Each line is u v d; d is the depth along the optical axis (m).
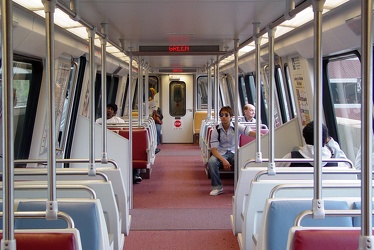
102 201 3.84
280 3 3.88
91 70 3.92
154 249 4.71
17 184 3.49
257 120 4.30
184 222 5.69
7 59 1.85
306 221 2.88
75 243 2.34
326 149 4.71
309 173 4.04
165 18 4.64
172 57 9.76
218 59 8.32
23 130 5.30
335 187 3.34
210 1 3.80
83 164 6.39
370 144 1.79
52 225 2.92
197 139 15.30
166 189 7.86
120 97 12.23
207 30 5.50
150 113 15.39
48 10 2.47
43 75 5.20
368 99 1.77
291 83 6.38
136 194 7.44
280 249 2.87
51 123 2.43
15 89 4.94
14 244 1.91
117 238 3.88
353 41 4.18
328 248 2.23
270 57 3.71
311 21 4.46
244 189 4.51
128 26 5.17
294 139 6.30
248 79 10.78
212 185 7.42
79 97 6.60
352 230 2.27
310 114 5.74
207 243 4.88
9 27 1.85
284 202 2.90
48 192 2.43
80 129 6.62
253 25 5.00
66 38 5.22
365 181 1.80
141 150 8.45
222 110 7.68
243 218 4.00
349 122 5.48
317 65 2.31
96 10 4.18
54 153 2.44
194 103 15.66
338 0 3.69
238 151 6.09
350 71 5.26
